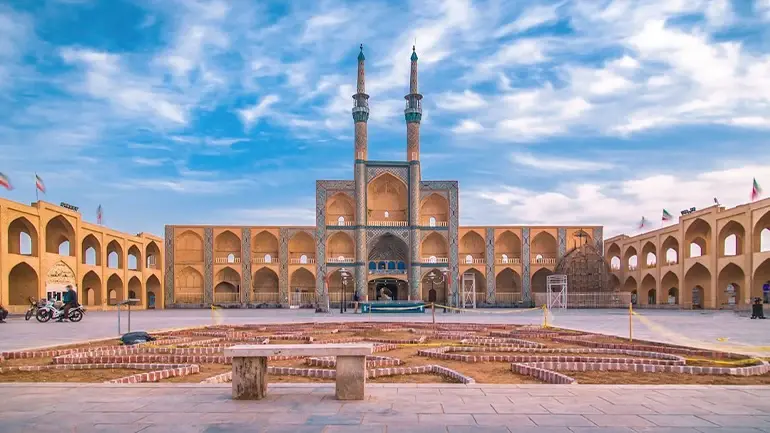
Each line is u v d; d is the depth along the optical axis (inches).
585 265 1644.9
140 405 217.0
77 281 1314.0
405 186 1745.8
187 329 684.1
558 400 224.2
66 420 194.9
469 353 424.8
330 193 1743.4
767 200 1099.3
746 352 410.6
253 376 227.8
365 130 1750.7
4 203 1057.5
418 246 1707.7
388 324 788.6
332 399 227.0
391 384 258.2
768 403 219.9
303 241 1823.3
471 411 205.6
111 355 418.9
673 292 1657.2
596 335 577.0
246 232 1782.7
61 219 1280.8
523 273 1784.0
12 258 1079.0
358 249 1697.8
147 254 1836.9
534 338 572.7
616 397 229.3
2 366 362.0
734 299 1384.1
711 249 1300.4
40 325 791.1
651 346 448.8
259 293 1763.0
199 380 299.4
